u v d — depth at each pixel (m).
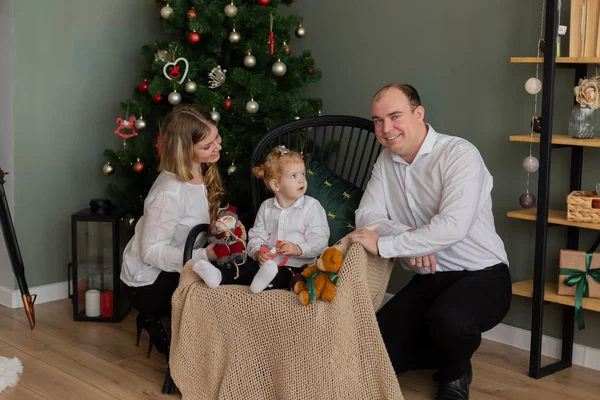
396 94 2.42
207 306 2.30
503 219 3.01
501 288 2.45
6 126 3.43
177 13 3.28
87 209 3.46
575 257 2.60
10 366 2.67
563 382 2.65
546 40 2.51
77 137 3.66
